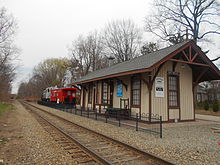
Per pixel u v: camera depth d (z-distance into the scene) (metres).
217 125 11.12
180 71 12.22
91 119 12.96
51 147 5.77
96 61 40.16
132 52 37.09
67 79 54.22
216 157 4.94
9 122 11.16
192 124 11.08
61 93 24.75
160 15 27.94
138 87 11.97
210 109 26.05
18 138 6.96
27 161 4.52
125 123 10.82
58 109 23.28
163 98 11.22
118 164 4.41
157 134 7.89
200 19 25.34
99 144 6.23
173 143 6.39
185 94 12.31
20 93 96.00
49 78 54.72
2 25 20.52
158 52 12.45
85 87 21.06
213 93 33.91
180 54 11.72
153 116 10.60
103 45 39.72
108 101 15.69
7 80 28.41
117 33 37.34
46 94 36.50
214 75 12.43
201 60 11.62
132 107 12.28
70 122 11.08
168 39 28.36
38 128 9.13
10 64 26.25
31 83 71.31
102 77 13.95
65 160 4.62
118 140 6.34
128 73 10.73
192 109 12.56
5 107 22.66
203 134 8.11
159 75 11.16
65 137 7.14
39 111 19.91
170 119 11.37
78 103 36.84
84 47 41.00
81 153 5.20
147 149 5.64
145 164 4.45
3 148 5.59
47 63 56.69
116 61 36.91
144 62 11.14
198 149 5.69
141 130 8.75
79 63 41.28
